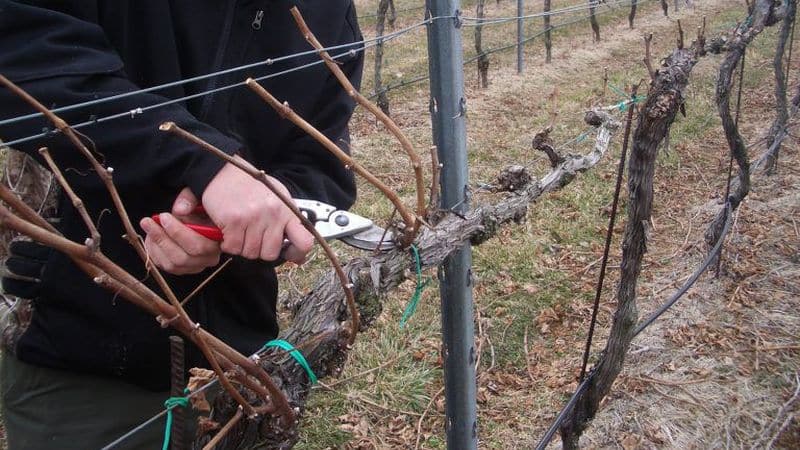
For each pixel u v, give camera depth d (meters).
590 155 1.88
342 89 1.34
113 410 1.30
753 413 2.81
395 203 1.06
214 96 1.20
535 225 4.24
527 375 3.07
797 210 4.36
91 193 1.01
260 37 1.23
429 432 2.71
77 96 0.90
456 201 1.47
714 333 3.27
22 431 1.32
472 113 6.27
